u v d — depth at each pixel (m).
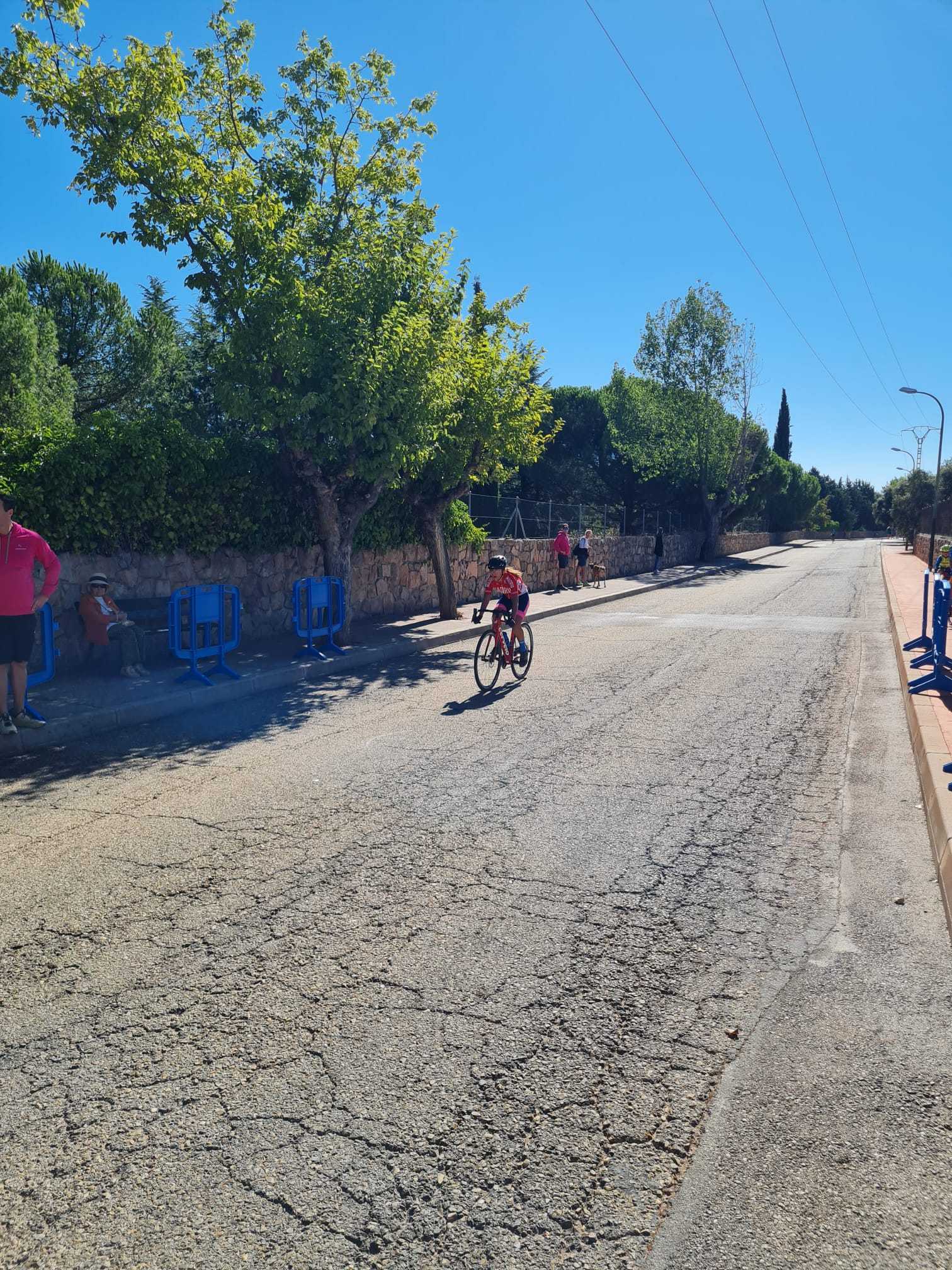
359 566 15.80
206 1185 2.30
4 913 4.00
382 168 12.41
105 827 5.21
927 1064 2.81
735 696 9.06
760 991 3.28
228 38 11.18
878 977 3.38
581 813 5.38
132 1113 2.60
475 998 3.23
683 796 5.71
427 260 12.87
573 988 3.30
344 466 12.03
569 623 16.64
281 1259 2.06
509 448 14.66
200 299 11.51
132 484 10.27
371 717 8.29
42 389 15.25
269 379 11.08
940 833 4.58
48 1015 3.14
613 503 44.69
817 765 6.43
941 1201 2.23
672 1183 2.30
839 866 4.52
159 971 3.44
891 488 65.69
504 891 4.21
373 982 3.35
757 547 62.56
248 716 8.45
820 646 12.81
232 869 4.50
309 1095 2.67
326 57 11.72
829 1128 2.51
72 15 9.65
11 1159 2.41
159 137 10.31
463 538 18.81
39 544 7.18
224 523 11.99
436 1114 2.58
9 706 7.76
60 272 18.44
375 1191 2.28
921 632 12.61
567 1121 2.55
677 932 3.78
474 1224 2.17
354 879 4.36
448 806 5.52
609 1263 2.05
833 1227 2.15
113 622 9.67
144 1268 2.04
